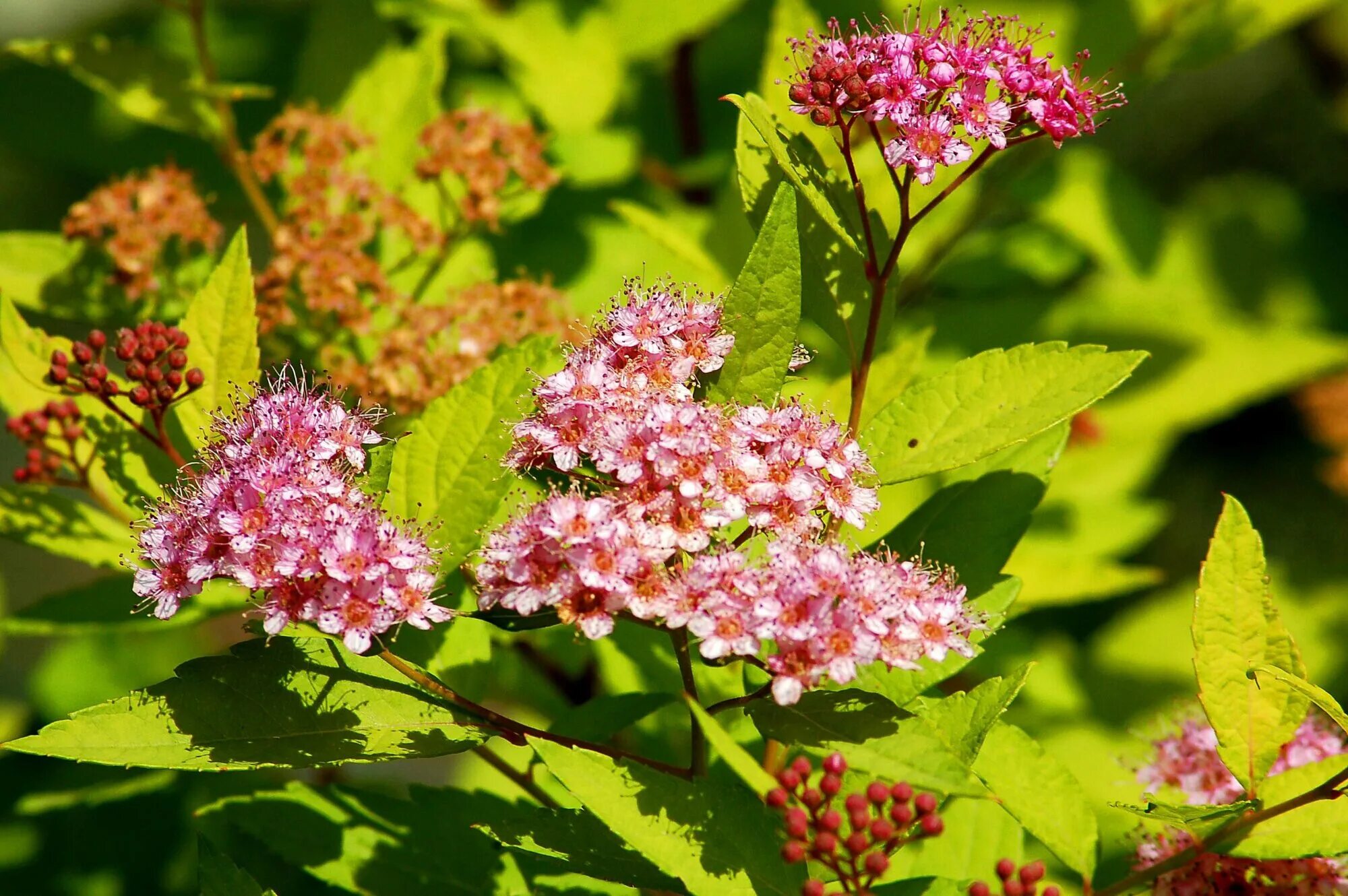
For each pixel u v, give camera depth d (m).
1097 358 1.09
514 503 1.13
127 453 1.14
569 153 1.27
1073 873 1.17
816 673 1.05
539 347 1.11
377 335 1.19
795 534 1.06
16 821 1.20
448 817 1.14
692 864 1.06
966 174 1.09
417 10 1.25
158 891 1.20
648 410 1.06
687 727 1.15
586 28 1.24
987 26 1.09
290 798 1.14
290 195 1.21
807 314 1.12
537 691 1.21
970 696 1.07
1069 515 1.26
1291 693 1.08
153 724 1.07
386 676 1.09
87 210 1.19
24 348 1.13
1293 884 1.08
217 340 1.12
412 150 1.22
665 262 1.25
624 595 1.05
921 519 1.12
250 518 1.06
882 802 1.06
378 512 1.07
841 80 1.08
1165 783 1.12
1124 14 1.26
